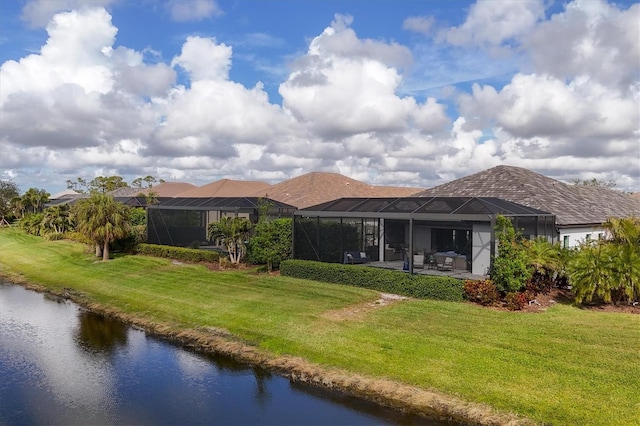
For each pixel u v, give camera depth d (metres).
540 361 12.28
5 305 22.61
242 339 15.83
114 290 24.16
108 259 32.41
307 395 11.83
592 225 27.31
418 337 14.49
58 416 11.15
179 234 34.75
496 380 11.45
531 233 22.41
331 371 12.86
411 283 19.75
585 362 12.11
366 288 21.34
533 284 19.00
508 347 13.34
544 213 23.67
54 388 12.77
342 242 26.64
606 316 16.14
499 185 31.42
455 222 26.86
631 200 38.91
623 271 16.88
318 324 16.38
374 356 13.37
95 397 12.17
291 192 45.25
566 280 20.16
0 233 58.59
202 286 23.27
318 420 10.57
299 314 17.64
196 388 12.56
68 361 14.79
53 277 28.92
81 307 22.06
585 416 9.70
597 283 16.91
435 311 17.14
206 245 33.59
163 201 42.84
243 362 14.22
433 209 21.86
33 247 42.12
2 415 11.23
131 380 13.22
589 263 17.22
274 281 23.47
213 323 17.67
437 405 10.76
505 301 17.80
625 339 13.68
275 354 14.41
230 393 12.20
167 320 18.72
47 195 79.88
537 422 9.67
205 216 33.91
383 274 20.78
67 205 50.66
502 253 17.89
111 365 14.39
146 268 28.94
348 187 48.62
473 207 21.16
